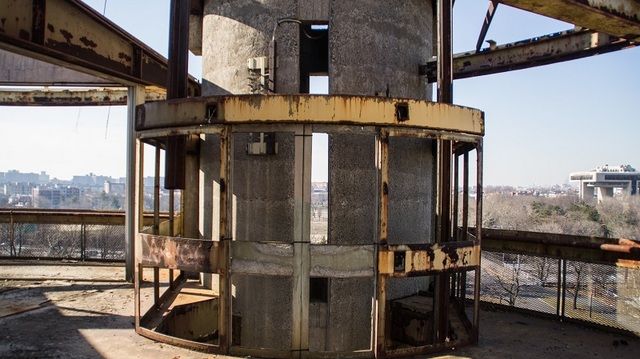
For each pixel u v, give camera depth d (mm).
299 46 8578
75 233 14250
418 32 9531
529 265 10406
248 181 8508
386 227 6250
